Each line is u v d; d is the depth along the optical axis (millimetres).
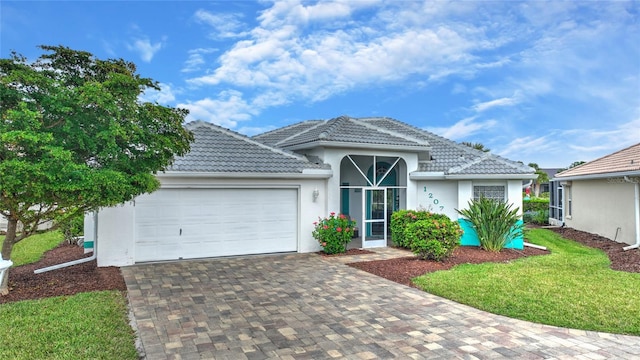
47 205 8914
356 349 6156
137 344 6324
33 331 6527
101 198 8047
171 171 12219
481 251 14625
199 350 6082
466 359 5828
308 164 14555
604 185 18484
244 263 12578
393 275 10914
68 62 8539
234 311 7895
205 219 13281
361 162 17688
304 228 14562
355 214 17891
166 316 7574
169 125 9352
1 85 7348
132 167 8711
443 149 18766
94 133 8305
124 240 12156
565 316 7504
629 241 16344
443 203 16578
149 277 10609
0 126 7203
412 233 12969
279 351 6062
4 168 7000
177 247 12922
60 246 16391
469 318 7547
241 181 13617
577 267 11852
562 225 23172
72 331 6559
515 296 8703
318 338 6570
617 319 7328
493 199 15484
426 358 5855
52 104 7613
